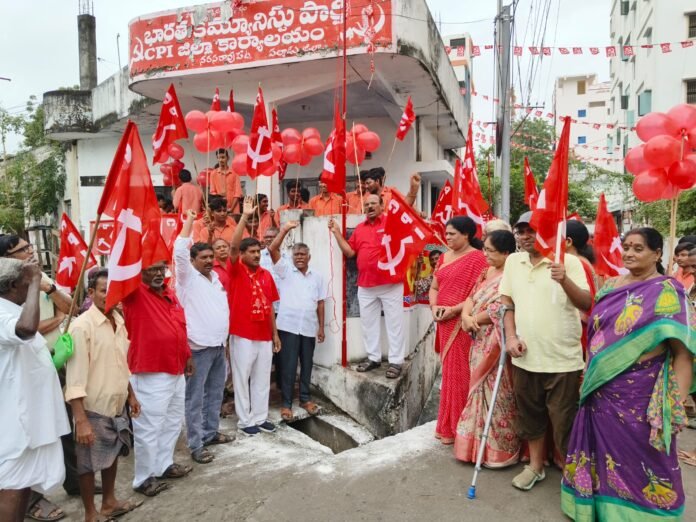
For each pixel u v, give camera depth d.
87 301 3.79
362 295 5.59
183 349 3.89
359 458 3.95
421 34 7.86
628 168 5.12
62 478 3.02
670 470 2.70
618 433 2.78
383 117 11.18
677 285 2.67
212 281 4.57
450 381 4.06
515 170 19.66
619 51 25.23
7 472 2.75
